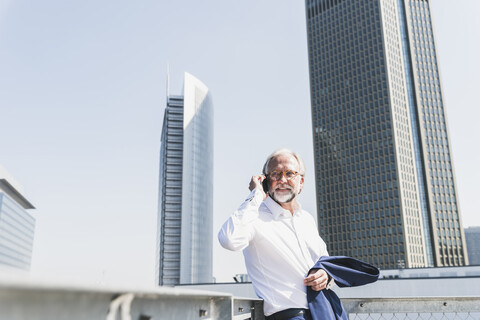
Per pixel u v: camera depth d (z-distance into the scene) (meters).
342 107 143.12
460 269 62.16
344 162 137.88
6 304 0.58
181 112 153.62
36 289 0.60
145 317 1.05
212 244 152.75
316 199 141.50
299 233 2.73
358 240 128.38
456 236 132.50
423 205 132.62
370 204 128.88
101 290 0.76
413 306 3.21
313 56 155.62
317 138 146.62
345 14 150.88
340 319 2.54
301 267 2.58
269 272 2.58
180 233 138.38
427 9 157.62
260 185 2.72
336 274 2.56
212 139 164.75
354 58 144.50
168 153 147.38
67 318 0.72
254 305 2.63
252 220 2.51
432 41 153.50
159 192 180.12
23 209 171.12
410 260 118.75
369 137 134.38
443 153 140.50
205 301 1.66
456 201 136.38
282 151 2.85
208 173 156.50
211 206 155.88
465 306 3.15
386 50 138.38
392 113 131.50
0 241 143.75
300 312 2.44
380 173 129.38
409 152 133.75
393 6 150.38
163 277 132.75
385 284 44.12
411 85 145.00
